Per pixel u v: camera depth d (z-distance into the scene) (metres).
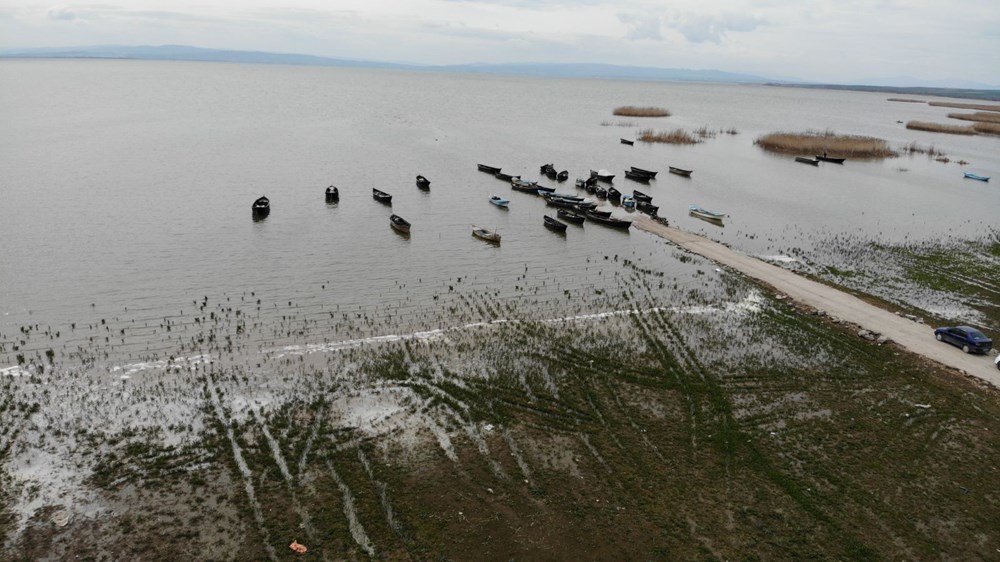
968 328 48.25
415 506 29.73
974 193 108.56
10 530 27.28
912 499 31.62
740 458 34.34
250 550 26.77
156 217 74.38
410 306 52.75
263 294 53.94
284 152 120.06
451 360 43.62
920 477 33.31
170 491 29.86
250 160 110.31
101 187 86.62
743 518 29.95
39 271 56.88
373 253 65.56
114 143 119.94
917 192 107.75
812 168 129.62
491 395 39.44
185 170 99.69
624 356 45.19
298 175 100.75
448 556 27.02
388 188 95.38
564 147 145.00
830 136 166.62
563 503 30.45
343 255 64.56
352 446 33.84
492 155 129.75
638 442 35.38
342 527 28.20
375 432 35.16
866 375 43.66
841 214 90.19
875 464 34.22
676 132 166.00
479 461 33.16
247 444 33.53
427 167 113.25
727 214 88.88
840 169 129.62
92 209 76.25
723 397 40.25
